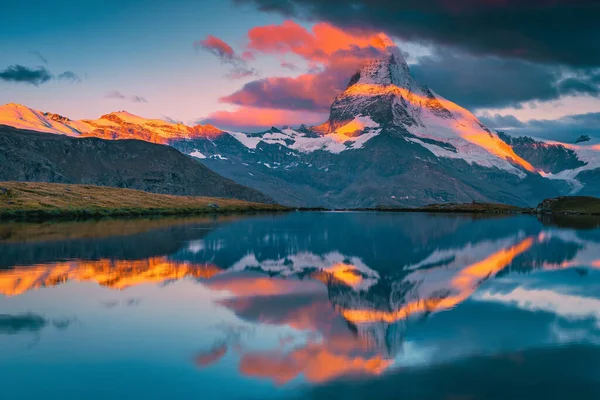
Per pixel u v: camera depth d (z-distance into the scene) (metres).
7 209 128.75
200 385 22.00
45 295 37.03
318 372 23.42
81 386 21.75
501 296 39.16
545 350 26.50
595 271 51.25
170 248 65.38
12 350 25.61
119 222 116.94
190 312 33.09
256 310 34.03
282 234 90.31
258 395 21.14
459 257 61.38
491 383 22.44
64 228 93.69
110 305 34.47
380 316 32.91
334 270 50.72
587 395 21.39
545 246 73.56
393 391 21.52
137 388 21.61
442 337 28.52
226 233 90.12
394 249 68.94
